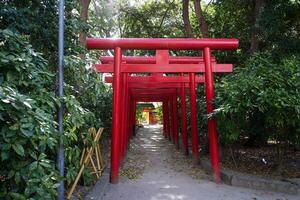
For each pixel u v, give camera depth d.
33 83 3.73
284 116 6.15
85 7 11.23
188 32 13.63
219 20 13.86
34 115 3.15
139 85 12.73
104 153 11.26
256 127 7.19
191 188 6.69
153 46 7.30
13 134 3.00
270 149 10.48
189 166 9.49
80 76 5.06
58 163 4.38
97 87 5.35
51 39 5.89
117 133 7.41
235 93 6.37
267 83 6.40
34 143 3.18
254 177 6.83
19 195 3.11
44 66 4.15
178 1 17.70
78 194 5.70
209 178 7.68
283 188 6.25
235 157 8.91
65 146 4.54
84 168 6.05
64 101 4.33
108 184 7.04
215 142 7.31
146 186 6.91
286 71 6.73
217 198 5.91
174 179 7.64
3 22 5.28
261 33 10.27
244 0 11.72
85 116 5.00
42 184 3.26
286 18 9.71
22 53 3.68
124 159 10.57
